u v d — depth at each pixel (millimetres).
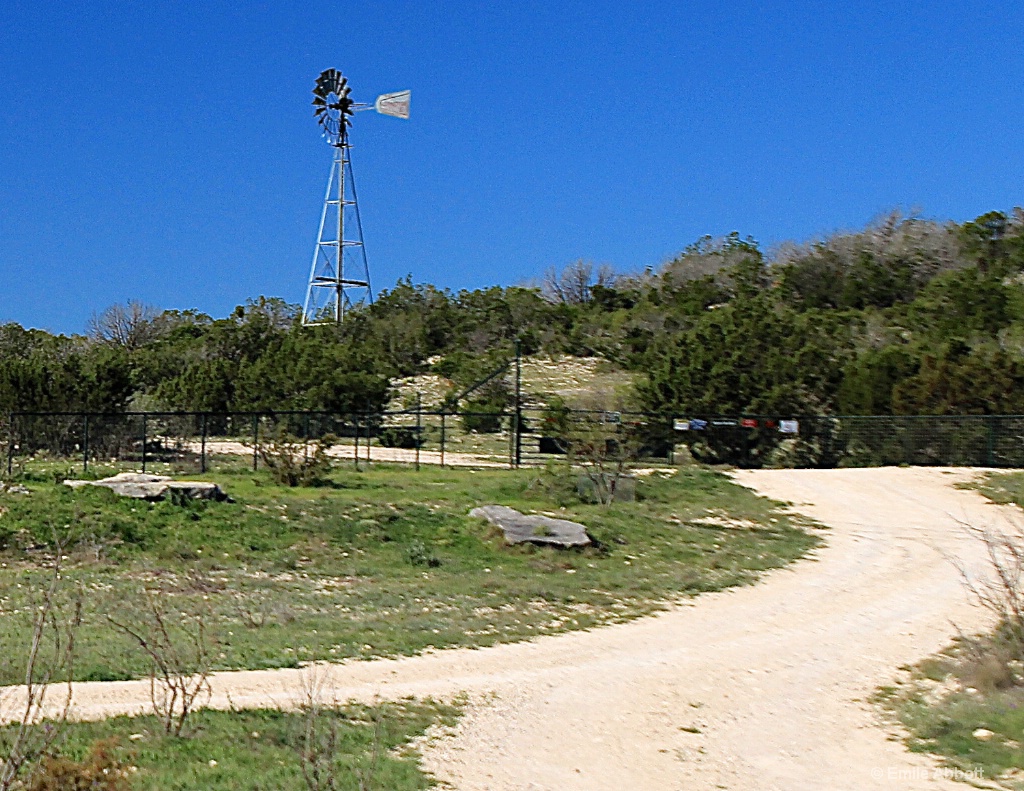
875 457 43188
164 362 73688
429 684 14273
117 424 41312
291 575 22844
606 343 79750
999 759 11484
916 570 25188
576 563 25172
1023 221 87812
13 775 8094
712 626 19406
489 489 33625
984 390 44625
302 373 56344
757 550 27391
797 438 43688
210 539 24891
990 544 17875
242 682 13609
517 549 25859
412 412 42844
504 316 86625
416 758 10867
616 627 19203
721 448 43875
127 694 12406
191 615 17922
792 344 48406
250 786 9250
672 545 27531
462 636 17656
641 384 48531
